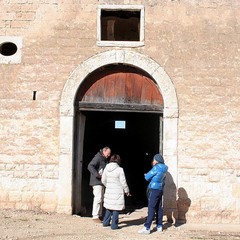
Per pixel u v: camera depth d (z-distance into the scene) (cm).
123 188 840
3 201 930
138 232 814
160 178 827
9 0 984
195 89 948
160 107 971
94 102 981
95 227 840
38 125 948
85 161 1301
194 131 938
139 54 961
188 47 961
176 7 975
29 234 742
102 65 963
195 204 922
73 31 973
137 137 1606
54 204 930
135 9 975
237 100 944
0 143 944
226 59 956
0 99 956
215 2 976
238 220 918
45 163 938
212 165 929
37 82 960
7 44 988
